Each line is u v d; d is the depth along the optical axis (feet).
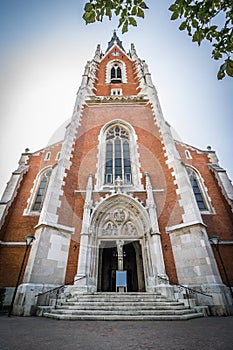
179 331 15.87
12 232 44.06
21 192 51.88
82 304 27.02
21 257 40.45
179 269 34.99
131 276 60.64
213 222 46.42
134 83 82.94
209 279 31.12
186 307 27.07
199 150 63.41
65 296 30.89
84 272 34.32
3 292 36.42
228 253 41.19
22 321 21.45
